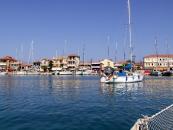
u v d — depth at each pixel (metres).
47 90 48.00
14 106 26.59
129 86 56.47
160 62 157.12
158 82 73.44
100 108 25.22
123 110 24.05
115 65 146.75
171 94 40.06
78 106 26.61
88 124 18.17
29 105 27.41
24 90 48.09
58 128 17.09
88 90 47.31
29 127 17.33
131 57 69.94
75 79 97.06
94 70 151.62
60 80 89.50
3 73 156.50
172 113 15.55
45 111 23.41
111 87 54.00
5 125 17.88
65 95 38.34
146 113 22.53
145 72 127.56
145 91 45.12
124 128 17.12
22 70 164.50
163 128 12.28
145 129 10.80
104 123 18.47
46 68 170.50
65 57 173.25
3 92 43.59
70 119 19.78
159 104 28.41
